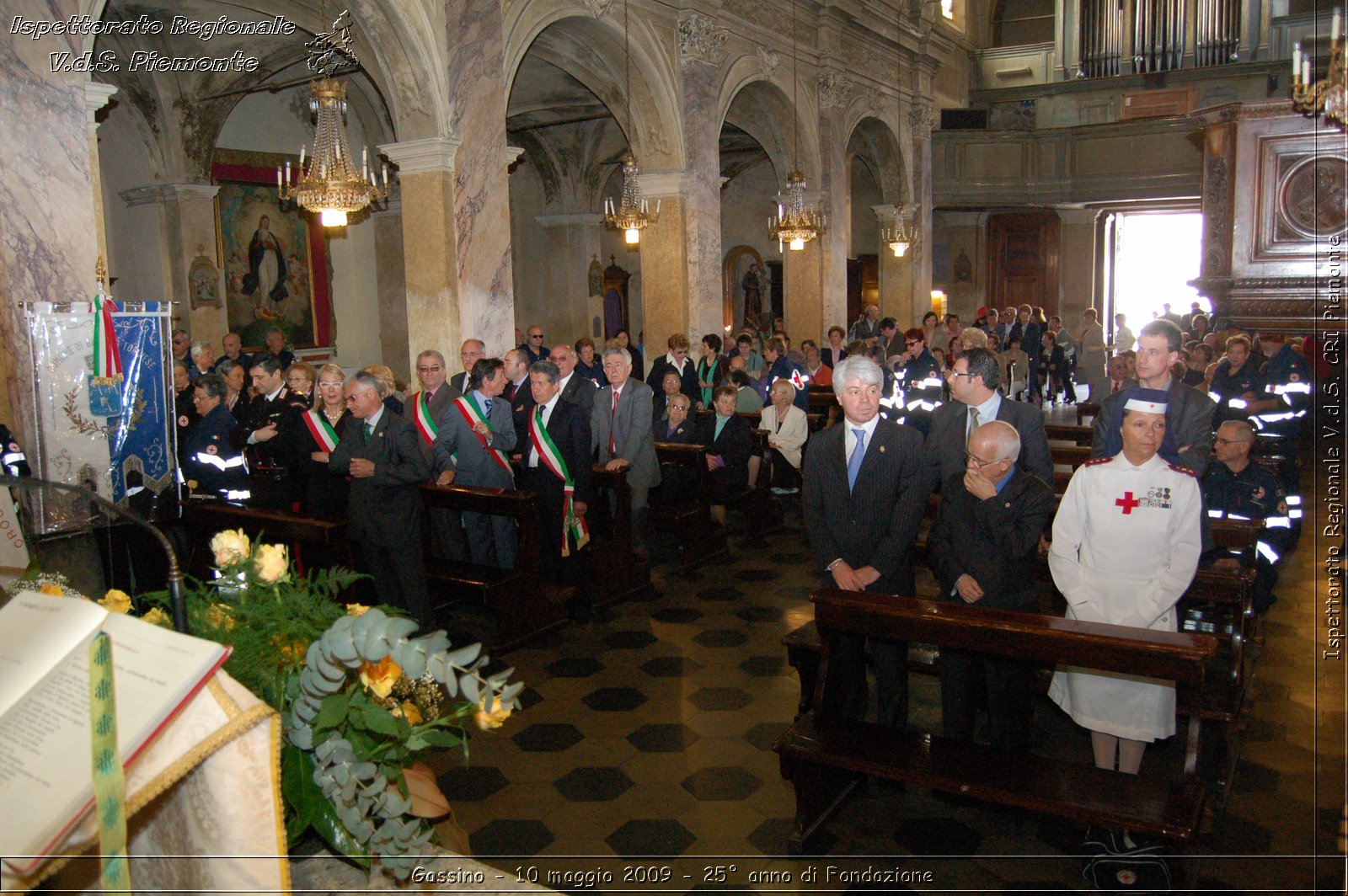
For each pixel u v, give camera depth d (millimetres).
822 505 4078
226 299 12305
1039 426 4078
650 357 11930
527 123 16516
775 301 21531
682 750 4312
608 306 20625
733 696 4910
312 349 13555
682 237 11578
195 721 1515
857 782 3904
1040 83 21906
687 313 11758
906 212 17422
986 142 19891
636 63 10875
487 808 3828
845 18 14922
